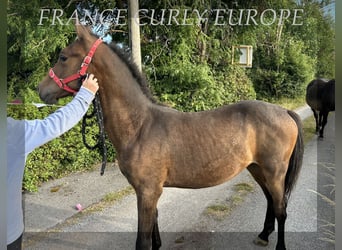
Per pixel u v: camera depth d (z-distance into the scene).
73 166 4.71
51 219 3.31
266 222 2.75
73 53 2.17
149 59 6.23
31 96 4.87
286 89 11.36
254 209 3.47
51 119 1.44
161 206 3.59
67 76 2.18
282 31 10.74
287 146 2.49
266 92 11.20
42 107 4.03
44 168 4.25
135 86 2.33
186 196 3.88
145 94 2.42
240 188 4.11
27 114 3.83
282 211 2.52
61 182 4.34
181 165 2.30
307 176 4.41
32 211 3.48
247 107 2.51
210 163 2.33
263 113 2.49
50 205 3.64
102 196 3.90
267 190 2.74
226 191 4.02
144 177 2.26
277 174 2.48
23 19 5.55
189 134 2.32
